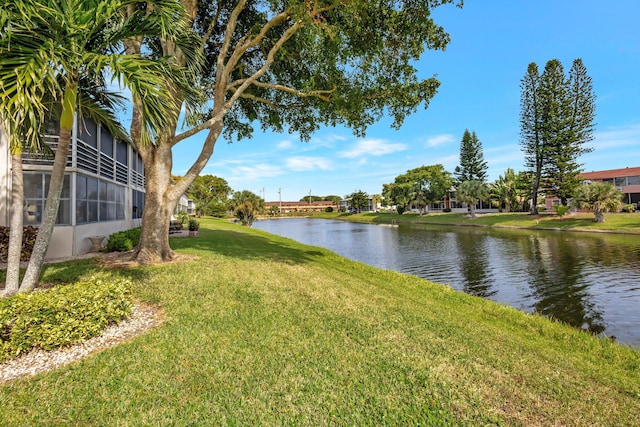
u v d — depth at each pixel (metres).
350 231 36.28
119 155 13.01
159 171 7.74
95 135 10.34
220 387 2.64
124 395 2.51
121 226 13.28
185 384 2.67
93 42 4.33
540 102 34.44
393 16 7.77
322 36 7.38
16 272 4.55
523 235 25.58
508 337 4.45
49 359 3.06
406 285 8.53
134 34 4.58
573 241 20.64
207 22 9.52
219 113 7.94
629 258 14.20
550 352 4.06
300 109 10.74
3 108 3.12
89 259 8.01
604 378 3.38
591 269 12.25
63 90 4.41
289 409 2.41
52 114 5.78
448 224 41.69
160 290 5.27
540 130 35.00
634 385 3.30
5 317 3.04
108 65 3.78
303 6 6.78
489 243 21.20
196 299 4.88
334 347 3.46
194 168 8.26
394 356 3.33
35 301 3.30
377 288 7.12
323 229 40.78
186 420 2.25
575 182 33.44
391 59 8.71
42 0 3.54
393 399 2.58
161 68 4.31
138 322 3.99
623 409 2.70
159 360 3.04
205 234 16.75
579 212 32.47
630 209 31.30
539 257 15.23
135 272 6.50
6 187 8.45
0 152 8.39
